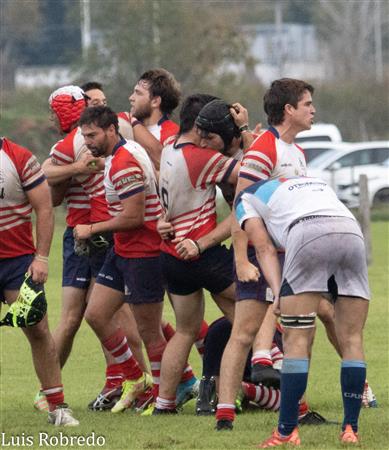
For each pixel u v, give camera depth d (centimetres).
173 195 2550
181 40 13012
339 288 2197
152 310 2716
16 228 2491
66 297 2961
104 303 2753
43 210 2483
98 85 3100
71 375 3506
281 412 2192
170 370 2656
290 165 2458
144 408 2788
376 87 17362
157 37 12975
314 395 3014
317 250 2145
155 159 2836
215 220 2592
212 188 2570
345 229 2164
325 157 11188
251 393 2683
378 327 4247
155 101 2848
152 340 2744
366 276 2212
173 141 2578
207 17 13375
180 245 2523
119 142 2683
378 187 10956
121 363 2777
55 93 2941
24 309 2434
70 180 2912
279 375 2639
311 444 2223
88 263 2927
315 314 2177
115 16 12975
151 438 2347
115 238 2731
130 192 2639
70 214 2950
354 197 10669
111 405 2844
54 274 6241
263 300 2362
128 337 2938
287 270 2170
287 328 2178
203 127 2522
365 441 2261
